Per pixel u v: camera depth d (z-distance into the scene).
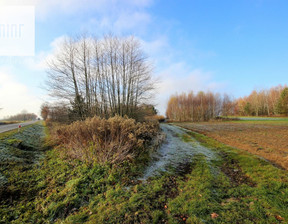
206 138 11.84
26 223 2.43
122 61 15.11
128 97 15.42
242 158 6.16
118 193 3.27
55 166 4.75
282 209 2.82
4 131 11.02
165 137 11.66
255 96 47.72
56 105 12.22
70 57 12.88
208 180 4.16
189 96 47.97
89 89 13.55
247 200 3.16
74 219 2.49
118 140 5.29
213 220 2.53
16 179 3.71
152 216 2.58
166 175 4.50
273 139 10.16
